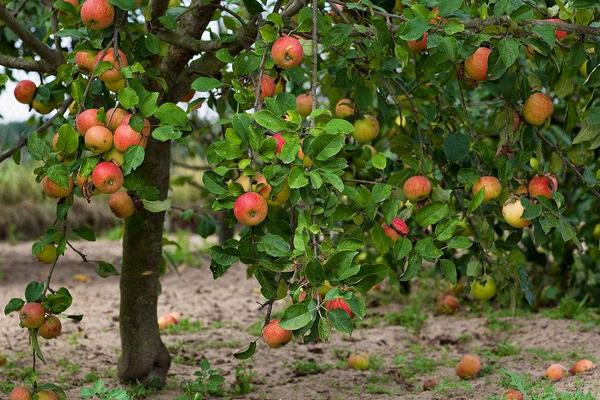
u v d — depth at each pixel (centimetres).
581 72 505
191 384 543
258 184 450
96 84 504
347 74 518
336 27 478
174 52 528
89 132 456
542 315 710
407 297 810
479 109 657
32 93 524
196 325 711
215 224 616
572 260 731
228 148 449
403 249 472
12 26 511
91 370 597
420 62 530
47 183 470
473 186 499
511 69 496
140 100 468
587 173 512
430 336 670
